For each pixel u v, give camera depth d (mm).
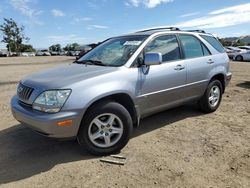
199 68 5504
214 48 6113
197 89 5578
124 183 3373
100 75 4035
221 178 3436
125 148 4352
